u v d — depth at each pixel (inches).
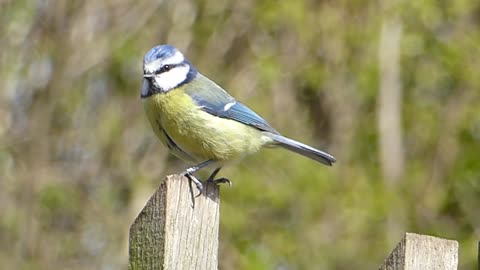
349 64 571.5
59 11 524.7
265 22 548.4
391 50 566.3
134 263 163.3
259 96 556.1
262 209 541.0
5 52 516.4
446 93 601.9
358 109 579.2
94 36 532.4
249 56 559.8
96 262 511.2
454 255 170.6
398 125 560.7
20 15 517.0
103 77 538.3
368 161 574.9
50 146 519.2
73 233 514.6
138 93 537.6
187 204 164.7
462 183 587.5
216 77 549.3
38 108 520.1
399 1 561.6
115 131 533.6
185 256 163.6
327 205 546.0
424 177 583.8
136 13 540.1
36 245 502.9
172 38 543.2
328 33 564.4
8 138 511.2
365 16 569.6
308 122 574.2
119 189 528.7
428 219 570.6
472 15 597.6
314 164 550.9
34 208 506.6
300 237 535.5
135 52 532.4
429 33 584.1
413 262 167.5
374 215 546.0
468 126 590.2
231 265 520.1
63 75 524.7
